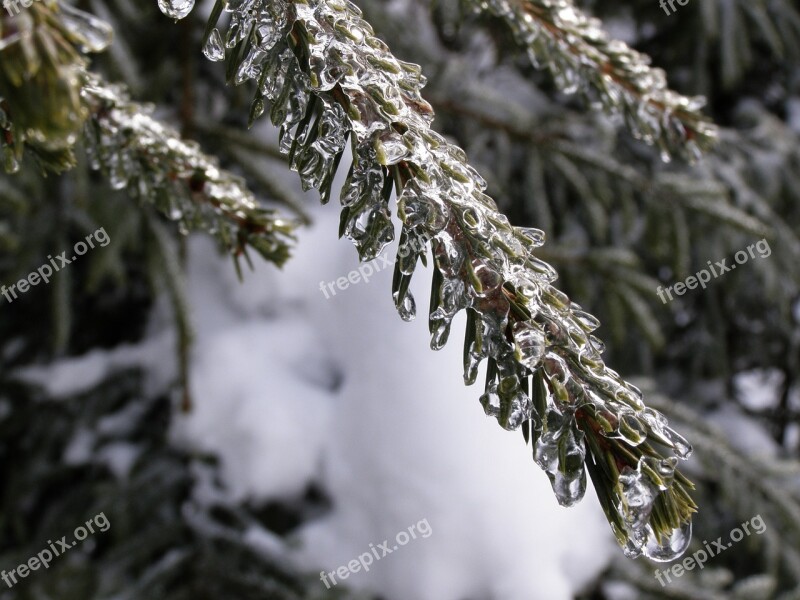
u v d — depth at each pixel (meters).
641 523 0.42
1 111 0.43
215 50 0.44
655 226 1.78
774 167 2.16
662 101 0.61
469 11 0.63
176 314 1.43
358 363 1.54
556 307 0.43
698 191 1.76
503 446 1.44
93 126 0.52
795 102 2.58
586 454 0.42
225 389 1.58
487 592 1.41
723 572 1.64
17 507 1.66
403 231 0.43
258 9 0.43
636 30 2.23
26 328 1.81
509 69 1.99
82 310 1.80
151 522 1.53
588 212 1.78
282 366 1.61
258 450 1.52
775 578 1.90
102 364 1.73
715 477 1.82
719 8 2.06
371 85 0.43
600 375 0.42
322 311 1.62
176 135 0.54
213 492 1.55
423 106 0.44
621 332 1.75
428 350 1.46
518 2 0.60
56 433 1.68
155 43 1.53
